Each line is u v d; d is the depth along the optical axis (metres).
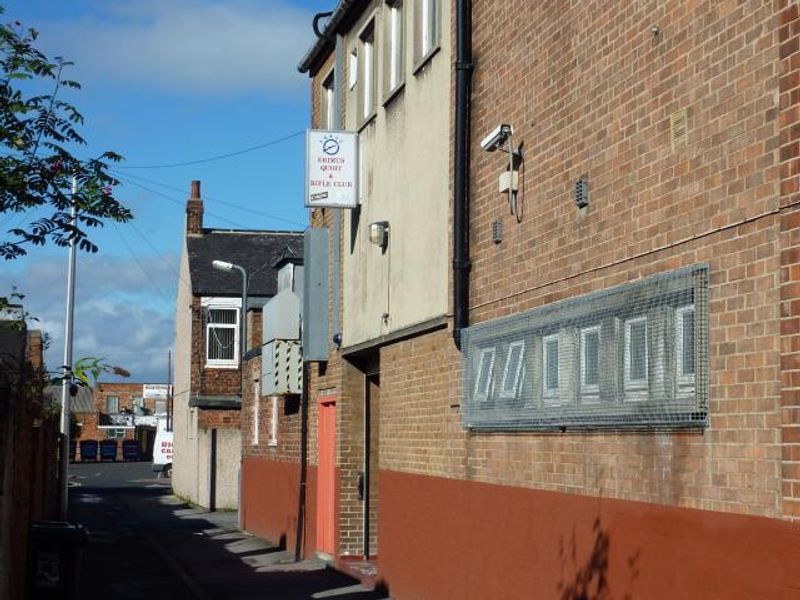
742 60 7.58
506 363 11.10
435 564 13.09
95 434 89.06
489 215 11.96
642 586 8.40
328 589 16.30
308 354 19.12
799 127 6.92
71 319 29.84
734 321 7.50
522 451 10.80
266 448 24.66
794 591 6.70
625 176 9.09
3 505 9.52
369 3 16.92
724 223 7.69
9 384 9.89
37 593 12.51
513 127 11.37
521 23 11.33
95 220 9.84
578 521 9.51
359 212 17.08
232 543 23.92
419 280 14.08
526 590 10.51
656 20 8.70
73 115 9.79
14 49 9.66
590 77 9.78
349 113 18.09
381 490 15.52
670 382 8.11
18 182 9.47
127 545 23.91
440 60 13.54
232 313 41.38
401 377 14.79
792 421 6.84
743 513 7.27
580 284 9.82
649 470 8.46
